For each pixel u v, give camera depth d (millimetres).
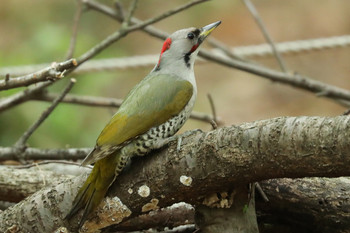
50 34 19469
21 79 8023
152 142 8086
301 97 21500
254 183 8188
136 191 8172
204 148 7699
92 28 22328
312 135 7082
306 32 23938
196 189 7918
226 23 24328
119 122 8477
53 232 8508
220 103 21531
